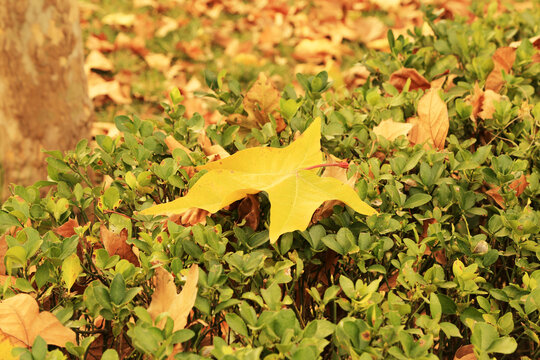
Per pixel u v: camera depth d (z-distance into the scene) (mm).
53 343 1458
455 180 1624
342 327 1418
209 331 1466
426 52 1930
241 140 1748
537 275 1493
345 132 1729
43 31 2057
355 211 1568
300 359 1375
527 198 1629
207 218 1575
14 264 1485
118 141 1716
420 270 1577
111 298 1442
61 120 2119
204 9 3850
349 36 3553
